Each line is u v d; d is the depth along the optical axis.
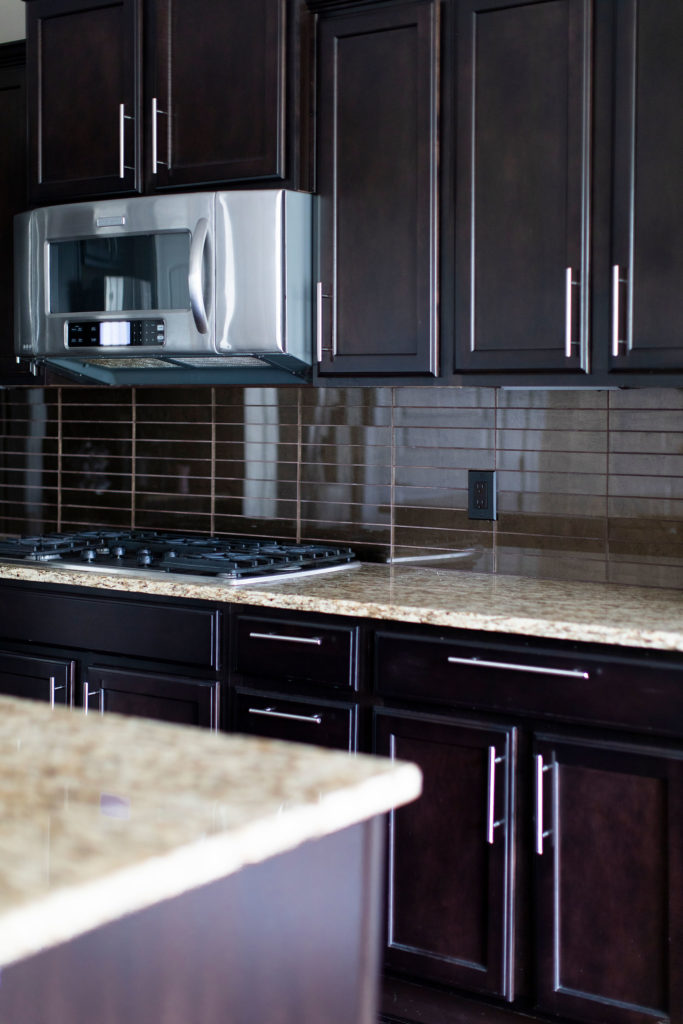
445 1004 2.35
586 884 2.15
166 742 1.25
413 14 2.55
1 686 2.93
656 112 2.29
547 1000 2.19
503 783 2.22
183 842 0.91
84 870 0.84
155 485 3.41
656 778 2.07
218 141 2.77
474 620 2.24
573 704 2.14
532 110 2.43
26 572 2.86
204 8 2.77
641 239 2.31
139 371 3.21
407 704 2.35
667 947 2.07
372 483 3.02
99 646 2.76
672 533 2.60
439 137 2.55
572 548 2.73
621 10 2.31
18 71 3.14
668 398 2.59
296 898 1.07
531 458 2.78
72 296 2.96
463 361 2.55
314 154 2.71
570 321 2.40
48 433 3.60
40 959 0.87
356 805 1.06
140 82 2.88
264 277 2.66
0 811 0.99
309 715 2.46
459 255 2.54
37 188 3.05
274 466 3.19
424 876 2.32
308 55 2.70
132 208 2.81
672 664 2.04
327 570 2.86
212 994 0.99
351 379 2.72
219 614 2.59
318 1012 1.09
